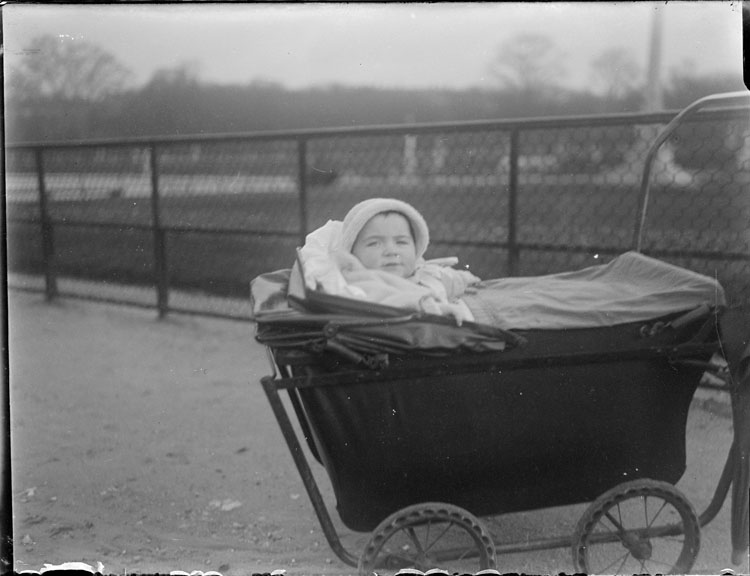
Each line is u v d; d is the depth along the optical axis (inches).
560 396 114.1
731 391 116.7
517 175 117.6
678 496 116.4
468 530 114.6
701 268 116.7
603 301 114.3
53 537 122.0
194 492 126.9
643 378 115.0
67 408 128.4
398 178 118.0
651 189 117.6
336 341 110.9
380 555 116.1
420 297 112.0
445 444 113.7
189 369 129.0
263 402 130.0
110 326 127.0
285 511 124.9
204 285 127.5
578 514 122.0
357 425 112.7
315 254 116.0
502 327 112.1
